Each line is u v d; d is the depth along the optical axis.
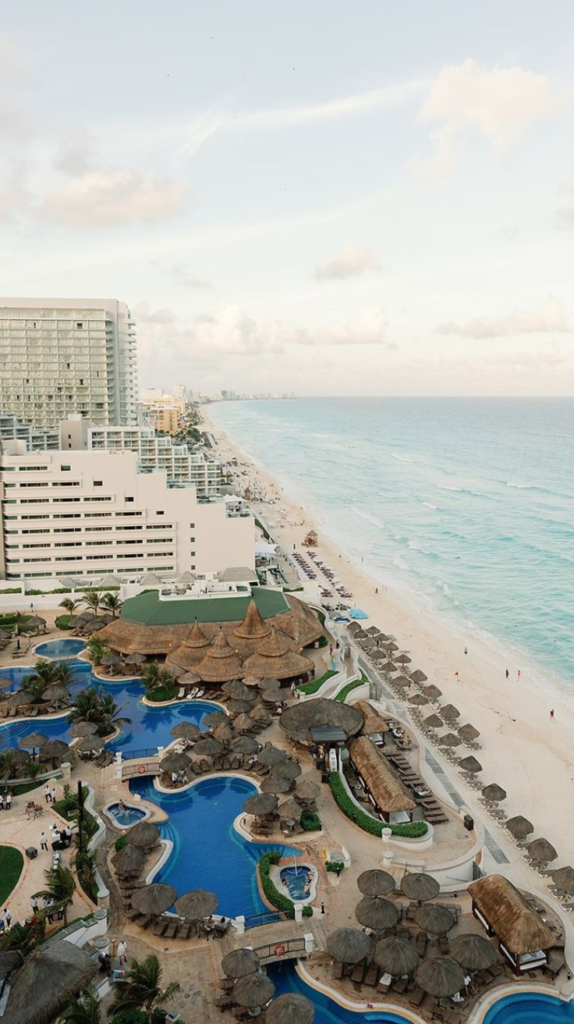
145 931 32.09
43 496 84.75
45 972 26.02
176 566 89.06
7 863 35.50
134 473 86.00
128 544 87.62
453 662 75.25
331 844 39.06
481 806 48.12
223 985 28.72
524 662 76.12
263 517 153.38
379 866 37.38
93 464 85.06
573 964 32.66
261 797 40.72
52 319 172.25
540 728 60.56
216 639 62.56
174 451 114.69
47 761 46.84
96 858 37.09
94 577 87.44
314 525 147.38
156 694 58.16
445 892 36.19
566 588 103.31
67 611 80.38
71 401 175.12
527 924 31.42
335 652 67.62
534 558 120.44
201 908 31.52
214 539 89.25
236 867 37.34
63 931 29.78
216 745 48.34
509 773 52.84
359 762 46.41
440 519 154.00
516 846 43.75
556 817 47.28
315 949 31.34
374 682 68.12
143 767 46.75
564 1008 29.47
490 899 33.50
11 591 82.81
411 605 95.19
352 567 114.75
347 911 33.81
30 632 73.62
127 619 69.44
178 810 42.47
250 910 34.00
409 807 41.25
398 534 139.75
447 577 109.44
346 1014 28.45
